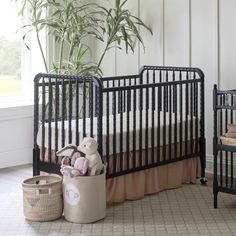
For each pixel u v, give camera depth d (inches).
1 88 209.6
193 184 178.4
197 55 189.8
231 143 147.4
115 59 216.1
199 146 180.5
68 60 203.5
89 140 139.6
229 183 175.8
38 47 213.5
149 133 163.2
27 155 209.5
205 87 188.4
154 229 133.3
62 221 139.5
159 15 198.8
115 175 152.3
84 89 148.3
